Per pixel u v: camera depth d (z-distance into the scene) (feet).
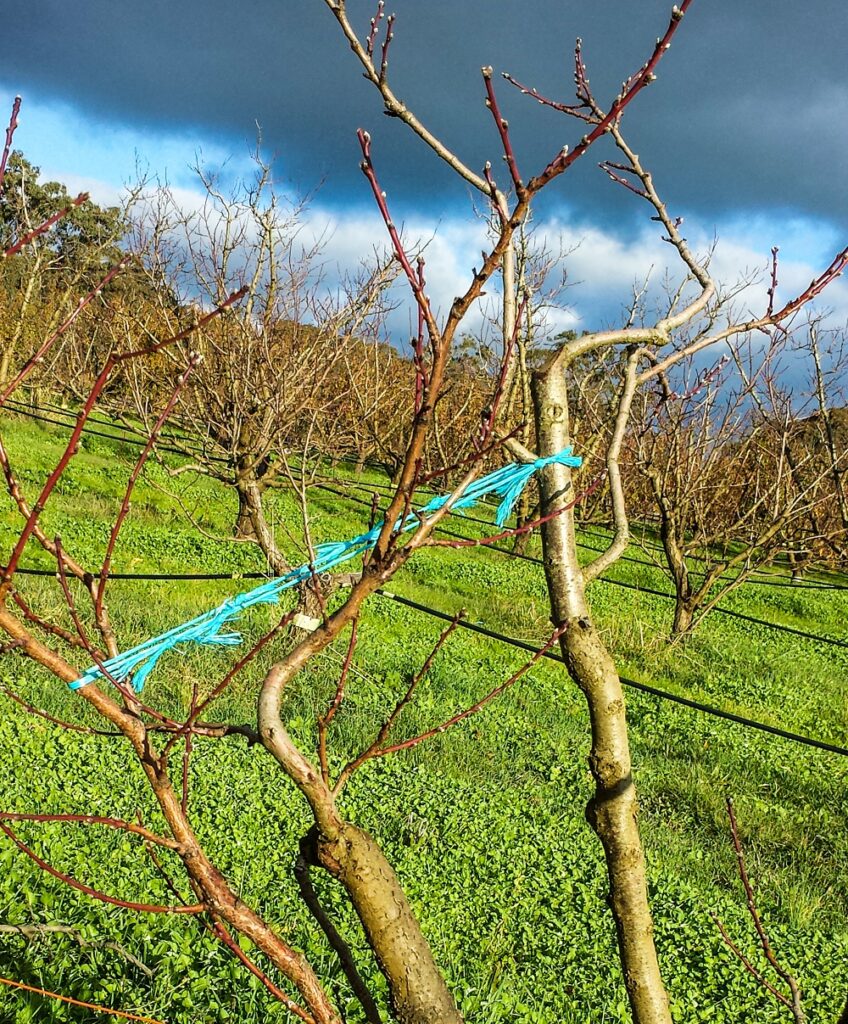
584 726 37.50
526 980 16.93
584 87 7.57
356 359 48.21
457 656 43.42
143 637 34.12
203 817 20.89
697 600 51.26
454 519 74.49
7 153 4.88
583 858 23.41
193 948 14.51
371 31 5.89
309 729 29.96
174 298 40.88
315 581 5.05
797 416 37.42
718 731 39.99
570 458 6.03
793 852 28.73
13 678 27.25
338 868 5.00
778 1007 17.94
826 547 53.88
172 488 70.90
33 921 13.98
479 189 6.21
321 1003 5.14
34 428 81.10
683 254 7.47
